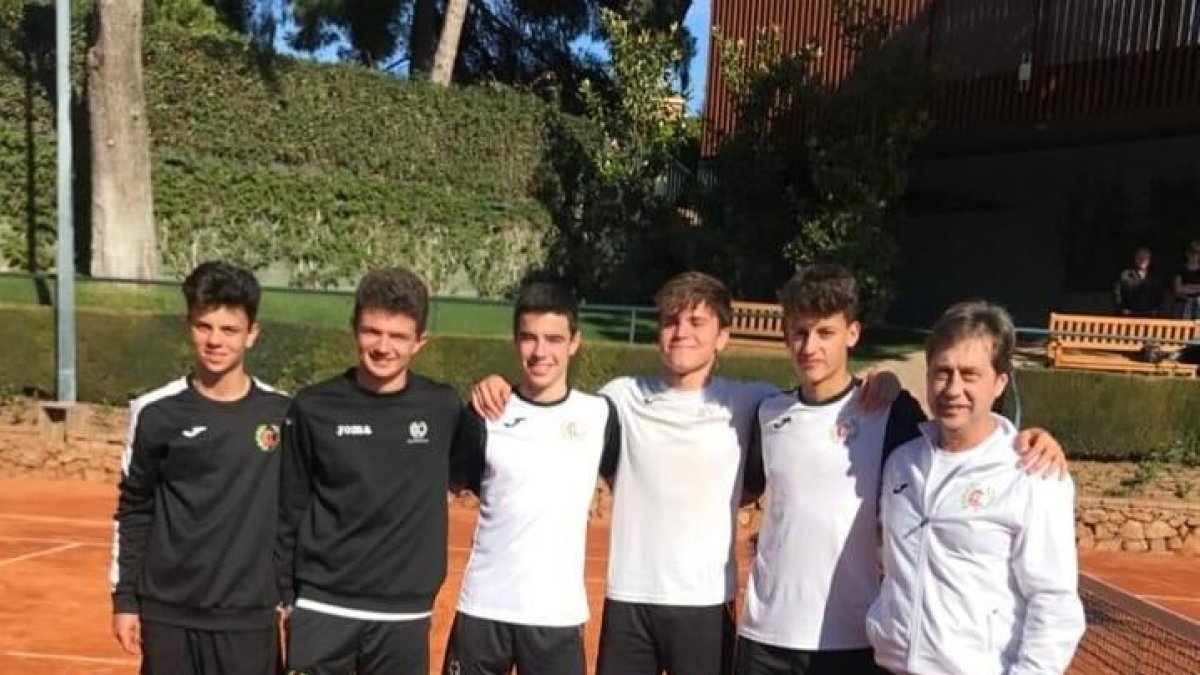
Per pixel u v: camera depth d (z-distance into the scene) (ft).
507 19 98.48
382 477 12.22
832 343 11.88
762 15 70.38
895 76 55.52
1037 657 9.78
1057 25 54.44
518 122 71.51
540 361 12.90
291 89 64.18
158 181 59.21
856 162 55.36
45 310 45.55
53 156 57.36
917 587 10.48
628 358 44.88
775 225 61.21
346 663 12.28
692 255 63.31
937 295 71.67
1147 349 45.73
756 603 12.19
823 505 11.78
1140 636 15.71
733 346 50.29
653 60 72.18
